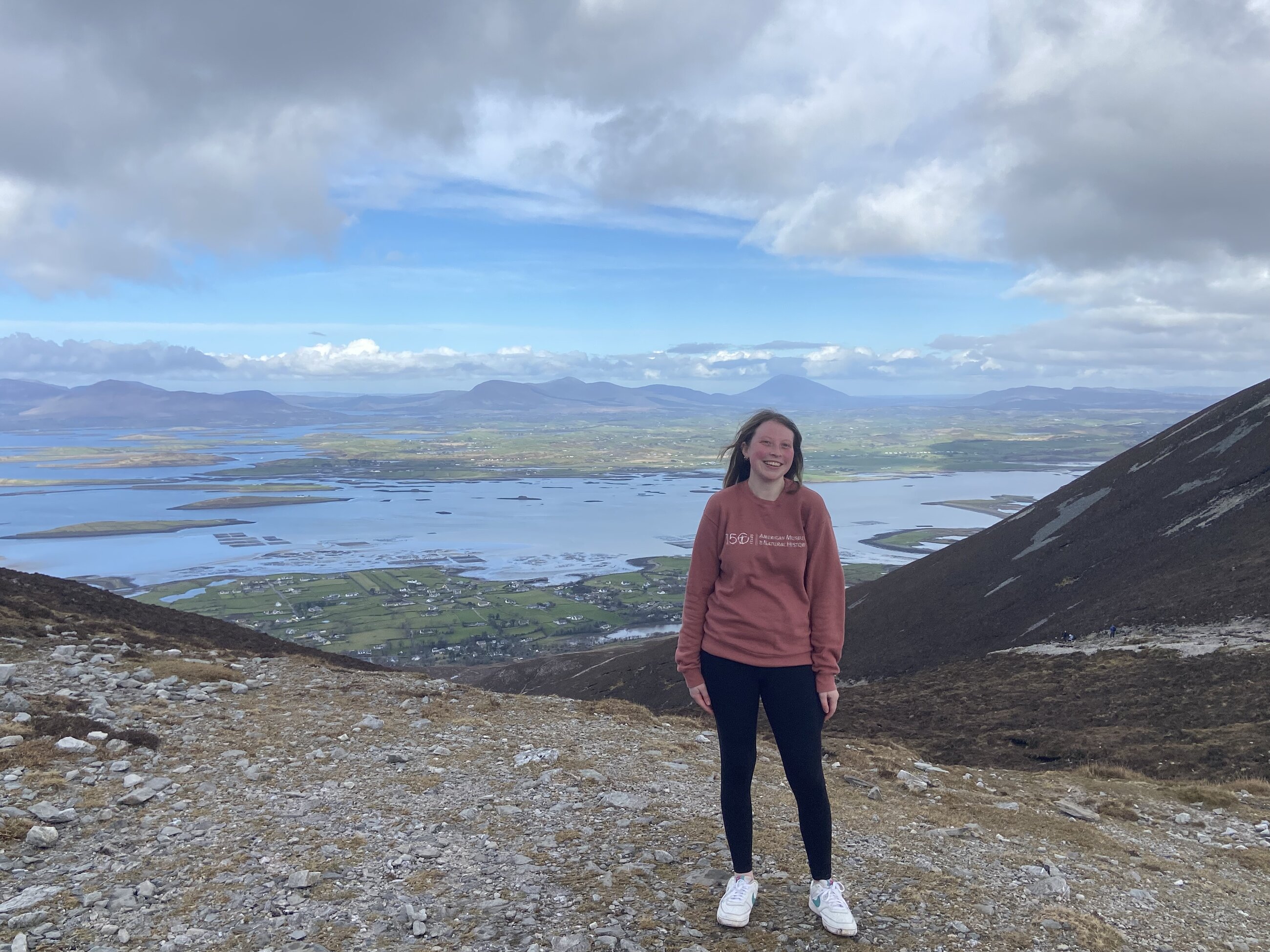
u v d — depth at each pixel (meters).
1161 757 21.94
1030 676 41.12
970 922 5.02
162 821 6.32
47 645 14.32
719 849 6.07
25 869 5.27
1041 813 9.49
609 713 12.70
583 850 5.98
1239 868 8.29
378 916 4.76
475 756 8.95
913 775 10.79
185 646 17.39
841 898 4.67
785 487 4.65
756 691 4.61
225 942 4.38
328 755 8.66
